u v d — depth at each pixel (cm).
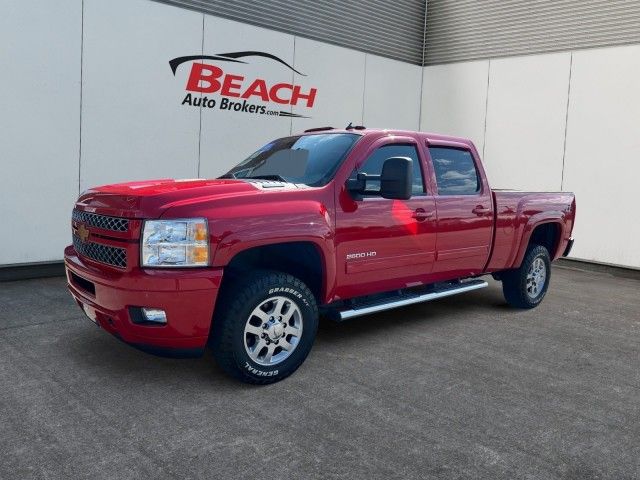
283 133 919
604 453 293
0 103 633
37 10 648
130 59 725
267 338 371
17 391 353
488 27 1053
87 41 688
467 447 295
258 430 309
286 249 412
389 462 278
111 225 358
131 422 315
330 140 462
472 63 1080
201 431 306
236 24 834
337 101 1003
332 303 443
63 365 400
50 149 673
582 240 927
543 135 978
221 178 490
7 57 632
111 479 257
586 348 476
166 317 336
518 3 1005
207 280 339
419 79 1162
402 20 1112
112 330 367
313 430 310
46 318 516
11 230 656
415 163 482
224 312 352
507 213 556
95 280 360
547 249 646
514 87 1017
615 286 783
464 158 532
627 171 873
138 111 740
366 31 1041
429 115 1163
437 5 1138
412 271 473
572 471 274
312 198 394
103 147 714
